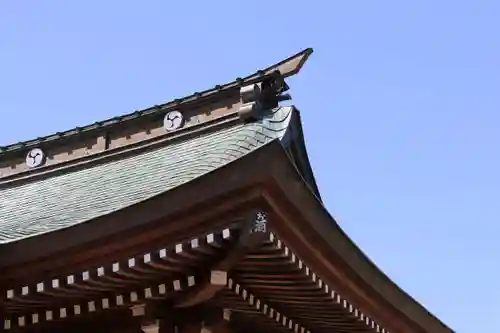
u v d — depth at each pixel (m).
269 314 9.44
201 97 11.09
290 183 7.59
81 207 9.72
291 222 7.88
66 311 8.38
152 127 11.67
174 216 7.44
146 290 8.12
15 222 10.16
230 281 8.29
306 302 9.40
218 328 8.71
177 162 10.16
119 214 7.39
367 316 10.26
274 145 7.31
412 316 11.07
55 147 12.76
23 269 7.70
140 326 8.41
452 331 12.09
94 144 12.29
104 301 8.26
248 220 7.50
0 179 13.03
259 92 10.17
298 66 10.06
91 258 7.59
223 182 7.38
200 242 7.55
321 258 8.56
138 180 10.06
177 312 8.41
